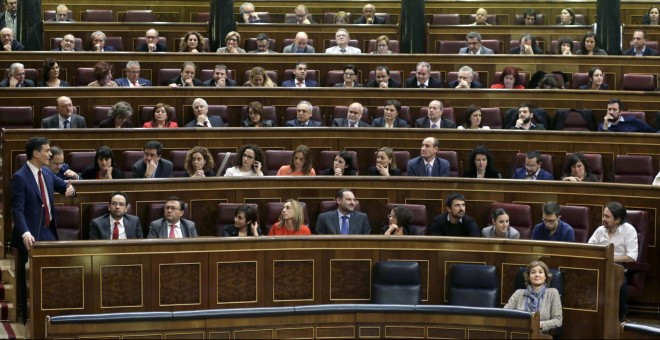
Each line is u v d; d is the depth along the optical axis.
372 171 18.91
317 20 29.12
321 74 23.19
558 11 28.73
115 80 21.92
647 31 26.20
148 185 17.22
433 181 17.84
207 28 25.69
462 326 13.86
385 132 19.75
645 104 21.25
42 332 14.77
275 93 21.28
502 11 28.88
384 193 17.89
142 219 17.23
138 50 24.12
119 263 15.01
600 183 17.45
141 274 15.09
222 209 17.14
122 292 15.02
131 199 17.17
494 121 21.08
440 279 15.84
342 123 20.64
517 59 23.34
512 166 19.66
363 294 15.77
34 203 15.63
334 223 16.91
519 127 20.30
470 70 21.98
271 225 17.27
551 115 21.47
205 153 18.23
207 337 13.48
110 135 18.95
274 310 13.67
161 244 15.13
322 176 17.78
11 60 22.34
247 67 22.97
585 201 17.53
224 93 21.12
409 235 16.00
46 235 15.76
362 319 13.91
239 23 25.44
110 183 17.05
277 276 15.59
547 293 14.92
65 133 18.72
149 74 22.72
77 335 13.20
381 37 23.92
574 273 15.28
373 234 17.36
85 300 14.88
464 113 21.06
